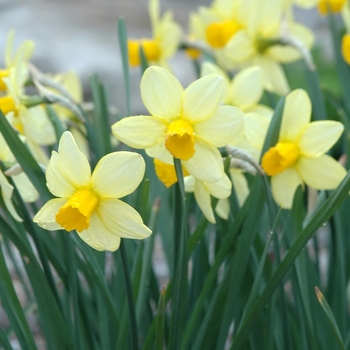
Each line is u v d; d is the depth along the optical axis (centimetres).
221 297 108
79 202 98
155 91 100
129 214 99
